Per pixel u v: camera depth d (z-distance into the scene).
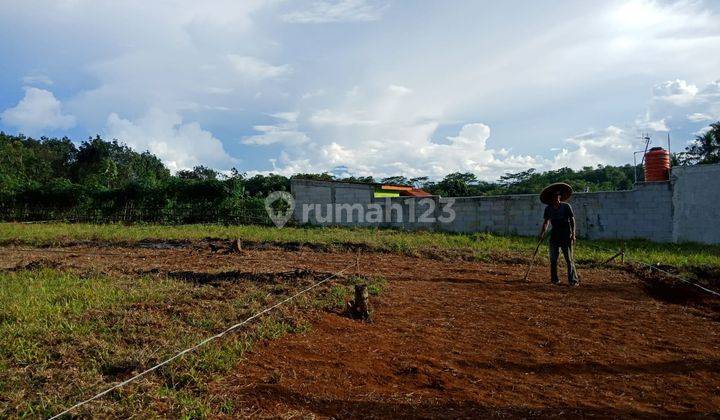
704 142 27.42
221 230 18.98
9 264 10.46
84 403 3.67
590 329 6.20
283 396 4.05
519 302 7.62
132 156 53.62
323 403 3.95
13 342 4.92
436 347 5.42
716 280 9.62
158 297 7.00
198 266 10.60
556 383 4.49
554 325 6.36
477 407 3.93
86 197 27.53
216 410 3.78
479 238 16.72
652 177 18.14
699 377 4.68
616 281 9.49
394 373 4.64
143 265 10.63
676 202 16.91
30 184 28.92
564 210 9.10
